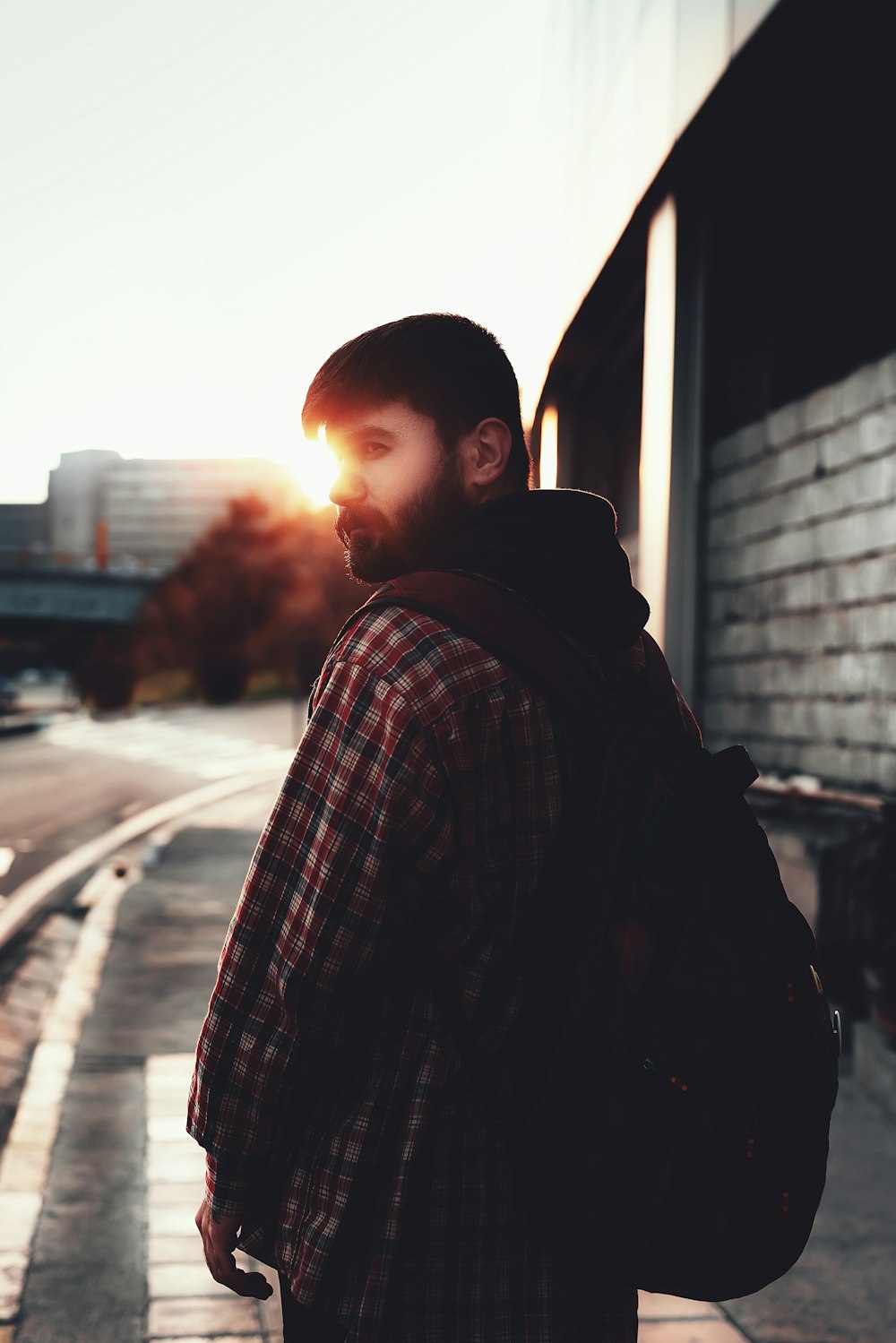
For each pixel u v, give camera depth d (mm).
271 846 994
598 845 987
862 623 4289
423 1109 993
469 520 1080
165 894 8805
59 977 6344
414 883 962
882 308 4336
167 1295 2568
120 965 6191
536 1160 972
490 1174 1005
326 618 52812
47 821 15180
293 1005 957
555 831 1010
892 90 3729
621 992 952
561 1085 965
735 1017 917
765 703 5031
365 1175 992
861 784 4312
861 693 4305
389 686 969
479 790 979
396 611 1016
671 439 4859
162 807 17344
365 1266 989
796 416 4707
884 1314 2457
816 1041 937
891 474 4074
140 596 56219
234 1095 981
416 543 1121
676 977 937
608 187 5355
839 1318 2443
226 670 49656
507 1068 996
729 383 4797
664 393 4848
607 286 5699
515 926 1000
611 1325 1066
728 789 1014
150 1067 4312
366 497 1120
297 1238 1007
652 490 5168
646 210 4852
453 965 999
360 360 1103
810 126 3990
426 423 1099
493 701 985
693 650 5418
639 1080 939
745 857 995
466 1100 1008
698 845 963
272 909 992
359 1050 1015
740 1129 909
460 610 1016
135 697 50625
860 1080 3877
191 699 51156
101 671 47500
